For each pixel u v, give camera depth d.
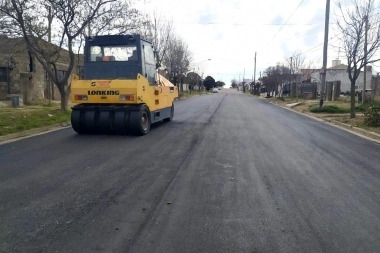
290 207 5.72
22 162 8.30
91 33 18.12
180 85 51.28
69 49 17.69
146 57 13.48
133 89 12.09
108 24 18.25
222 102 36.81
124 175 7.32
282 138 12.48
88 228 4.81
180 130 13.91
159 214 5.32
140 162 8.45
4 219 5.07
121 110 12.23
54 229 4.77
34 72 24.27
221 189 6.52
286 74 47.38
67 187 6.50
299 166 8.41
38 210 5.41
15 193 6.14
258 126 15.77
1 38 19.05
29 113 16.47
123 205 5.65
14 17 16.28
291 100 39.88
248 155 9.45
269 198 6.12
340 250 4.34
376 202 6.08
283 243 4.49
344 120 18.39
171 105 17.09
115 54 13.01
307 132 14.30
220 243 4.45
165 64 36.56
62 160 8.55
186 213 5.38
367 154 10.09
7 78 24.48
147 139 11.70
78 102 12.40
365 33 17.88
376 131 14.46
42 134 12.59
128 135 12.51
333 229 4.93
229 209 5.57
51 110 18.17
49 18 17.47
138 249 4.27
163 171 7.67
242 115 21.38
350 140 12.53
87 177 7.14
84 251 4.21
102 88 12.21
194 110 24.45
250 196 6.18
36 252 4.18
